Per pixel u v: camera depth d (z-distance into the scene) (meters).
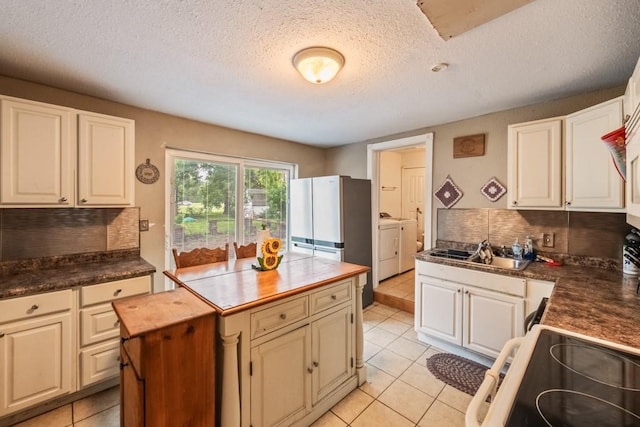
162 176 2.78
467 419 0.71
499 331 2.18
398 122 3.04
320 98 2.37
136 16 1.33
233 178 3.47
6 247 2.02
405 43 1.55
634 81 1.32
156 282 2.75
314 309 1.76
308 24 1.39
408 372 2.27
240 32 1.46
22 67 1.84
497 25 1.38
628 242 2.02
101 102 2.39
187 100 2.42
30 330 1.70
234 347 1.37
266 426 1.51
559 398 0.76
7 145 1.78
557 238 2.37
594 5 1.24
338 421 1.77
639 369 0.88
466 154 2.89
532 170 2.24
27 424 1.71
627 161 1.36
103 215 2.43
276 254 2.12
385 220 4.59
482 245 2.63
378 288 3.98
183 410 1.24
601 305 1.39
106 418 1.77
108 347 1.99
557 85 2.09
